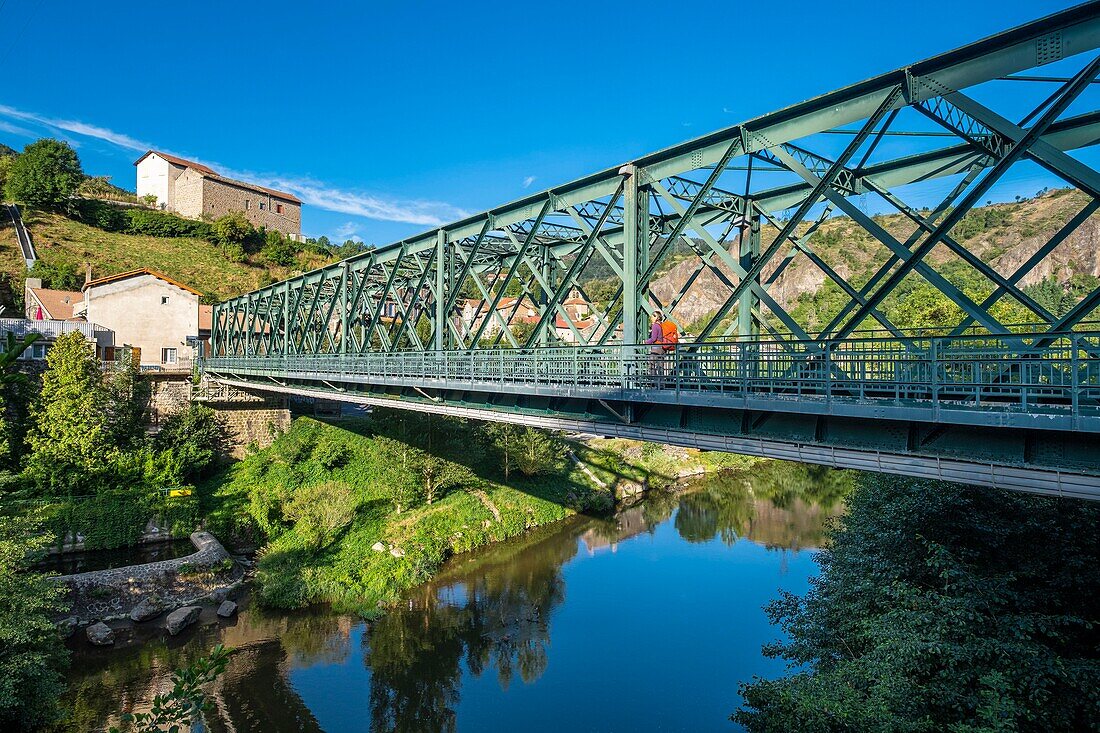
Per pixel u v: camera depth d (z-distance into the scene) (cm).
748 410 1153
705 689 1941
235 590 2558
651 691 1933
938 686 1248
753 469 4959
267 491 3288
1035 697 1168
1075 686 1190
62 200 8144
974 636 1273
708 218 1736
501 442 3816
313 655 2123
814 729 1210
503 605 2516
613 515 3756
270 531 2989
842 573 1780
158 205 9712
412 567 2767
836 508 3903
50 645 1730
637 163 1497
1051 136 1143
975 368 962
